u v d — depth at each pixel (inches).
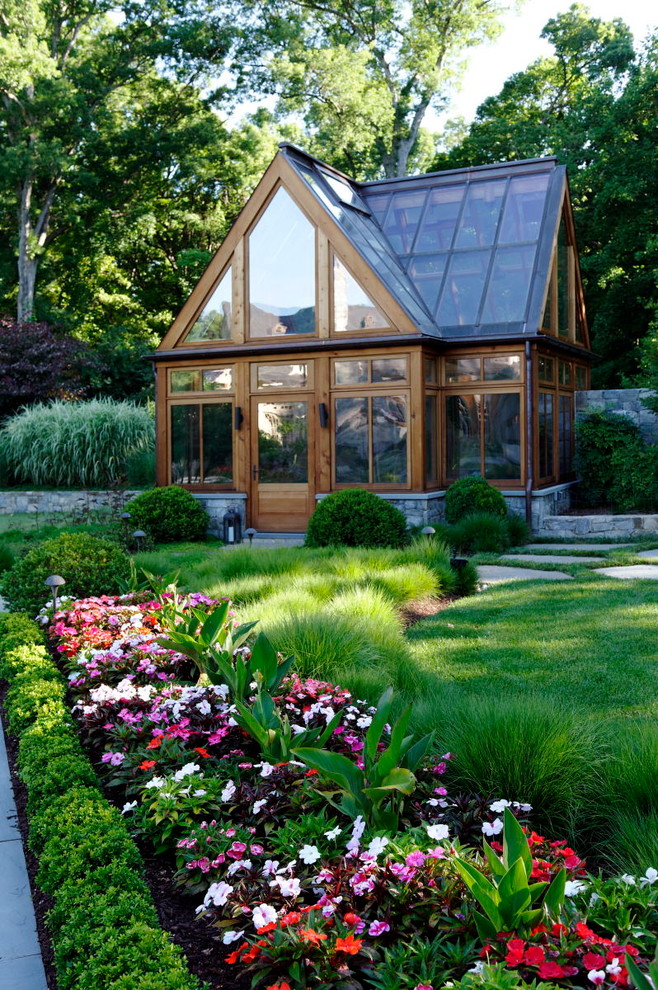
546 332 624.1
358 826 130.2
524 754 156.8
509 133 1144.2
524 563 462.6
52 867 127.0
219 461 643.5
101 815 142.2
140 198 1227.9
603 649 279.3
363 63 1182.3
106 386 1061.8
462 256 661.3
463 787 158.9
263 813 144.5
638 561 458.0
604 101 1001.5
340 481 605.9
